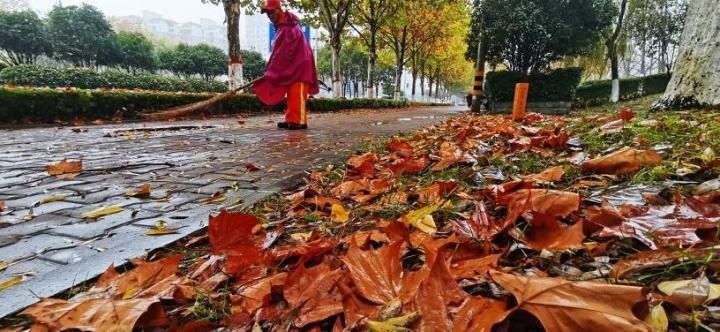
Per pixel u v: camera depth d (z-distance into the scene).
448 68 48.03
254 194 2.34
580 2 12.26
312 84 6.94
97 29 31.67
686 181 1.59
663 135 2.54
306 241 1.39
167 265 1.19
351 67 48.84
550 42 12.62
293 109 6.80
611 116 4.24
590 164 1.92
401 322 0.72
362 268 0.93
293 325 0.85
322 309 0.86
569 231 1.10
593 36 12.94
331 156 3.71
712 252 0.92
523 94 6.89
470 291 0.91
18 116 6.88
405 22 22.58
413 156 3.05
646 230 1.09
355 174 2.70
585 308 0.67
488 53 14.25
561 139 2.73
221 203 2.15
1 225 1.79
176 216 1.91
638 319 0.65
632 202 1.41
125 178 2.78
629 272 0.92
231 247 1.35
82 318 0.89
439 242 1.18
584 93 15.83
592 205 1.46
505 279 0.78
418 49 30.33
